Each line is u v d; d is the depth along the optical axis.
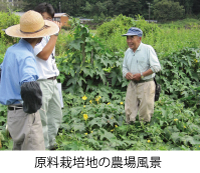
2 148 3.41
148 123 4.21
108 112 4.48
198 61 6.05
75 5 86.25
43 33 2.61
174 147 3.66
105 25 13.60
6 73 2.52
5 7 52.25
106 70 6.00
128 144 3.57
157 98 4.21
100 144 3.50
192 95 5.46
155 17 77.38
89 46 5.55
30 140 2.55
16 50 2.52
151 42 8.88
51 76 3.34
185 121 4.29
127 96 4.30
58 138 3.77
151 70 3.98
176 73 5.89
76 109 4.64
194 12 81.44
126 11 81.94
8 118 2.61
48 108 3.61
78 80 5.54
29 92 2.29
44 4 3.43
